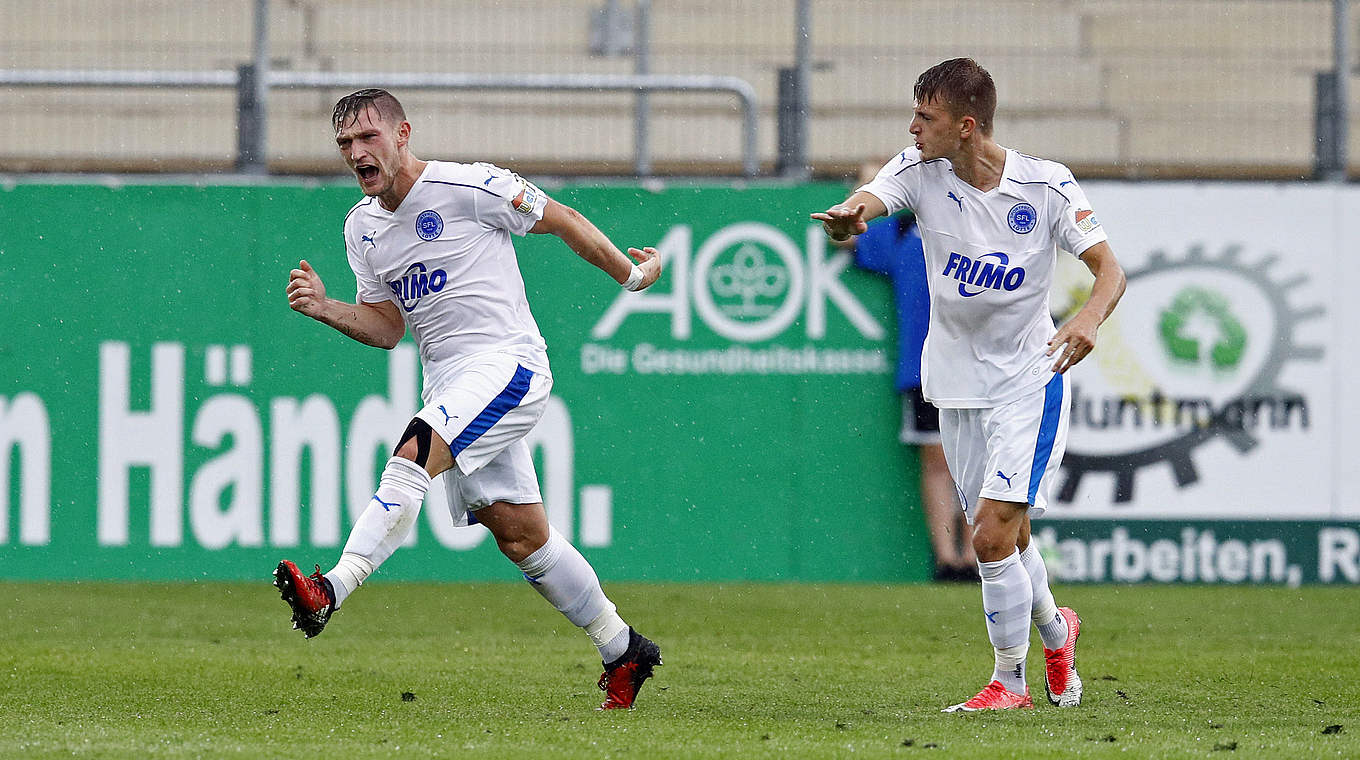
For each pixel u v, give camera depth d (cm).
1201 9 3728
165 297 2858
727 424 2888
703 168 3322
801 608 2634
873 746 1325
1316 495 2902
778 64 3133
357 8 3831
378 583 2902
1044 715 1559
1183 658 2106
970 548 2888
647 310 2881
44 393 2844
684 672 1938
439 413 1470
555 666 1986
